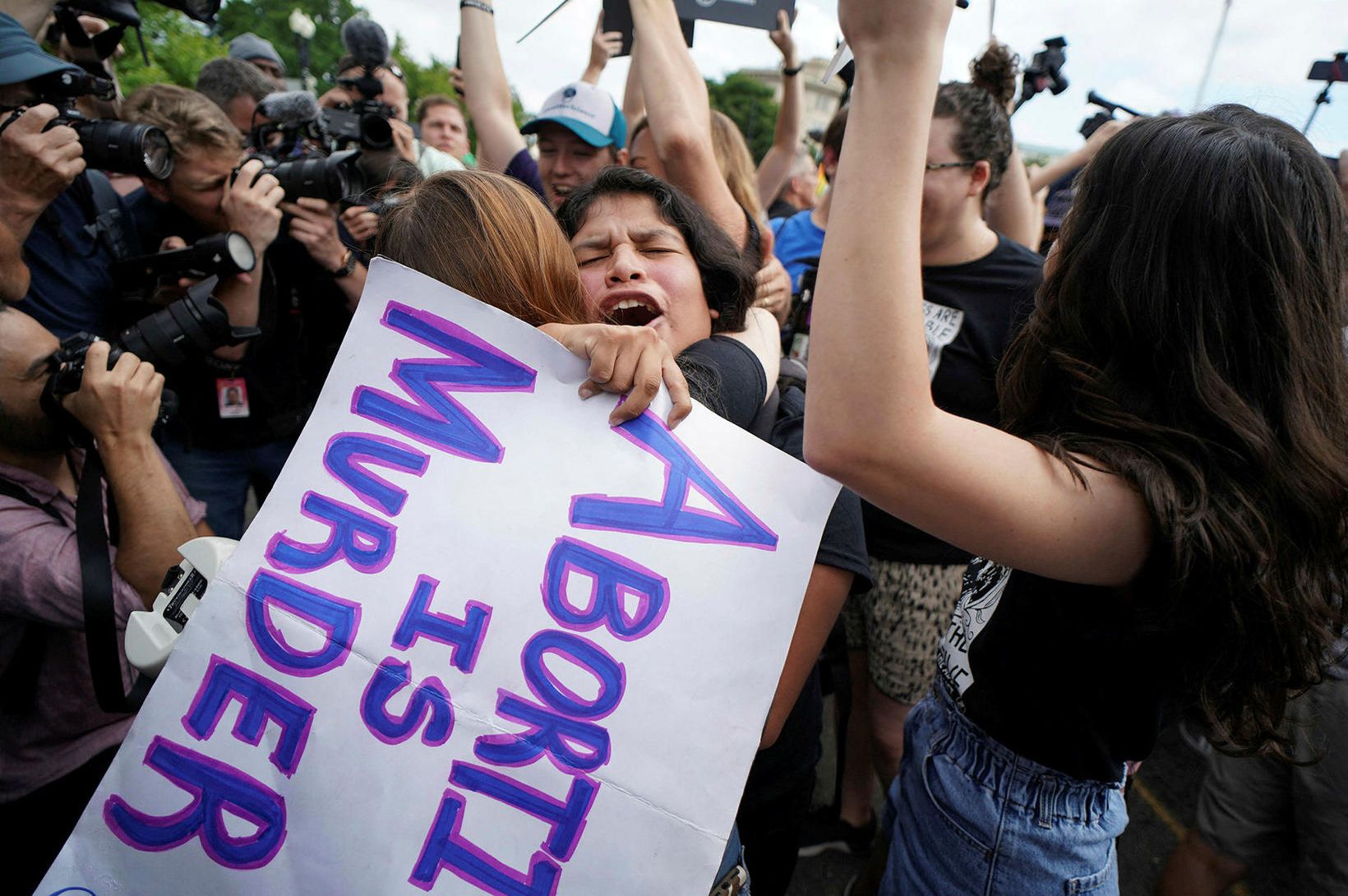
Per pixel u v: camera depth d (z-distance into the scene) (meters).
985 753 1.02
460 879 0.78
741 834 1.28
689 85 1.60
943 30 0.67
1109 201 0.83
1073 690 0.93
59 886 0.81
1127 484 0.76
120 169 1.80
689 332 1.16
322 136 2.64
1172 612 0.79
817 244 2.78
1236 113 0.82
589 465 0.85
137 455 1.16
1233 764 1.57
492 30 2.21
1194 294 0.77
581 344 0.86
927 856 1.08
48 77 1.71
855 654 2.09
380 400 0.89
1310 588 0.79
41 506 1.17
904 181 0.67
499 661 0.82
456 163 4.06
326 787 0.80
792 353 2.34
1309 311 0.76
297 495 0.87
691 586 0.83
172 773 0.81
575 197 1.21
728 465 0.85
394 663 0.82
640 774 0.79
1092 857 0.99
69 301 1.95
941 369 1.91
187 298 1.63
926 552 1.85
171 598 0.91
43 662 1.17
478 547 0.84
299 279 2.43
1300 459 0.76
